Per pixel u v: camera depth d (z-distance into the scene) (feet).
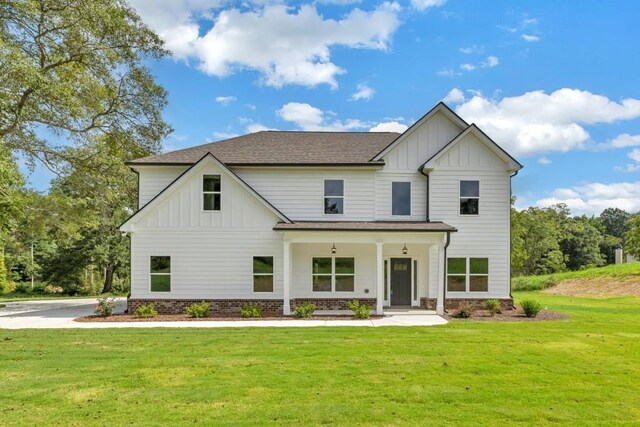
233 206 61.41
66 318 56.80
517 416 20.33
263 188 65.98
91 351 34.24
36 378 26.55
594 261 215.92
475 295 64.13
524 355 32.60
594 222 285.02
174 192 61.41
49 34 70.74
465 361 30.66
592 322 50.37
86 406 21.62
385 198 66.18
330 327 46.52
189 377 26.68
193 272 61.05
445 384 25.20
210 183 61.57
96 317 57.21
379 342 37.60
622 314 59.88
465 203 65.05
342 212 66.03
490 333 42.19
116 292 132.67
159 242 61.00
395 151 66.69
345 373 27.48
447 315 57.41
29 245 147.54
